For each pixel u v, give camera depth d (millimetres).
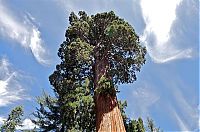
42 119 24406
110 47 17188
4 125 23078
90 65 17281
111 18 17781
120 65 17875
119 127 13367
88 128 15875
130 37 16297
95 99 14883
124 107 17781
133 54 17594
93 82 16328
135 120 17312
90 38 18094
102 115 13727
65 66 18078
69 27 17859
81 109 14969
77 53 16328
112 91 14469
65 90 17156
